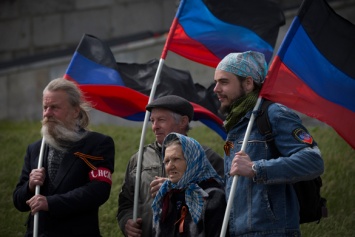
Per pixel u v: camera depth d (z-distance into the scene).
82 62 9.46
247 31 9.30
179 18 9.35
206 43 9.31
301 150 7.03
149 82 9.98
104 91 9.38
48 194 7.84
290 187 7.25
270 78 7.43
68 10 24.91
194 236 7.36
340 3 18.78
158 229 7.58
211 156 8.44
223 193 7.47
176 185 7.47
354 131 7.58
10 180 13.33
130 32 24.34
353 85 7.62
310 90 7.54
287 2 22.22
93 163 7.88
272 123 7.21
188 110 8.26
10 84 22.30
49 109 7.88
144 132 8.62
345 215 11.54
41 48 25.16
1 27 25.53
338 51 7.66
